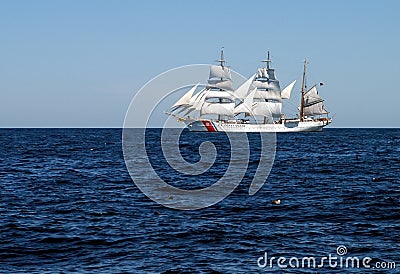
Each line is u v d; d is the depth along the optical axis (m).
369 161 63.50
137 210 28.64
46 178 44.31
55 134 188.75
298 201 31.50
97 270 18.22
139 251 20.44
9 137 150.25
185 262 19.11
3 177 45.09
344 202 30.97
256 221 25.73
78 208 29.25
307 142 118.38
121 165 57.34
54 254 20.09
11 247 20.91
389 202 30.70
